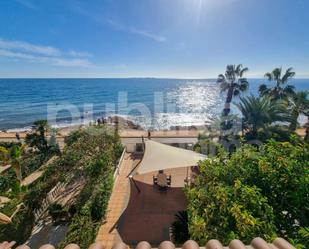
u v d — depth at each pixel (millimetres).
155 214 9594
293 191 5008
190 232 5074
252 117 16891
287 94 21516
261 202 4750
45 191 10742
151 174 13477
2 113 47656
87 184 11234
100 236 8258
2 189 12281
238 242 2318
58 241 8219
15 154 12734
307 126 18938
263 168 5430
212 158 6988
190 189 6902
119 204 10375
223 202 4801
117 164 14562
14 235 7887
